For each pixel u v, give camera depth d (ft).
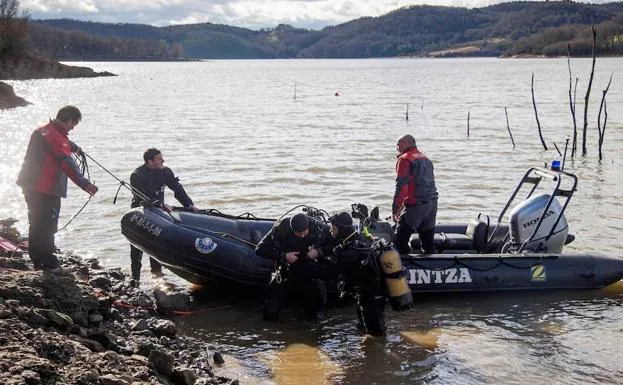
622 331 22.94
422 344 21.86
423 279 25.94
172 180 28.09
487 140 75.05
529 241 27.78
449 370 19.95
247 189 46.75
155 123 96.84
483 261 26.58
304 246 23.62
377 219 27.84
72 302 19.97
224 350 21.30
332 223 22.48
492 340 22.20
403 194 26.04
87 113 116.26
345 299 25.40
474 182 49.47
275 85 256.32
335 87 232.32
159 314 24.04
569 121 94.12
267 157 61.67
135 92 198.59
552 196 27.91
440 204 42.32
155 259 27.71
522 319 24.11
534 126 88.48
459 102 140.77
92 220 36.86
